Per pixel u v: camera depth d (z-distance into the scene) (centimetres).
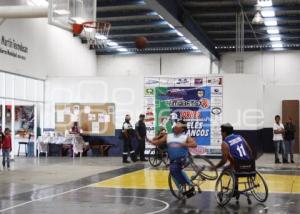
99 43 1783
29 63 2152
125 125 1936
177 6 2006
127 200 1039
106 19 2461
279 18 2338
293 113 2509
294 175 1491
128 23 2511
